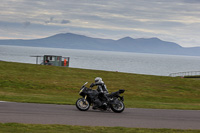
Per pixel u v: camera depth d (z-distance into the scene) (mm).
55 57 56406
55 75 36125
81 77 36500
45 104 16203
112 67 173750
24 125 9773
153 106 18562
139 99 25125
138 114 14430
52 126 9953
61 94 25125
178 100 26094
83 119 11938
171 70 181750
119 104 14664
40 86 28062
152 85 34938
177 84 37562
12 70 36500
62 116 12328
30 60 170875
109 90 28812
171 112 15930
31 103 16203
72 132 9250
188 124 12250
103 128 10133
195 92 32438
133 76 41656
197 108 18656
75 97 23469
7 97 18531
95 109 14594
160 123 12109
